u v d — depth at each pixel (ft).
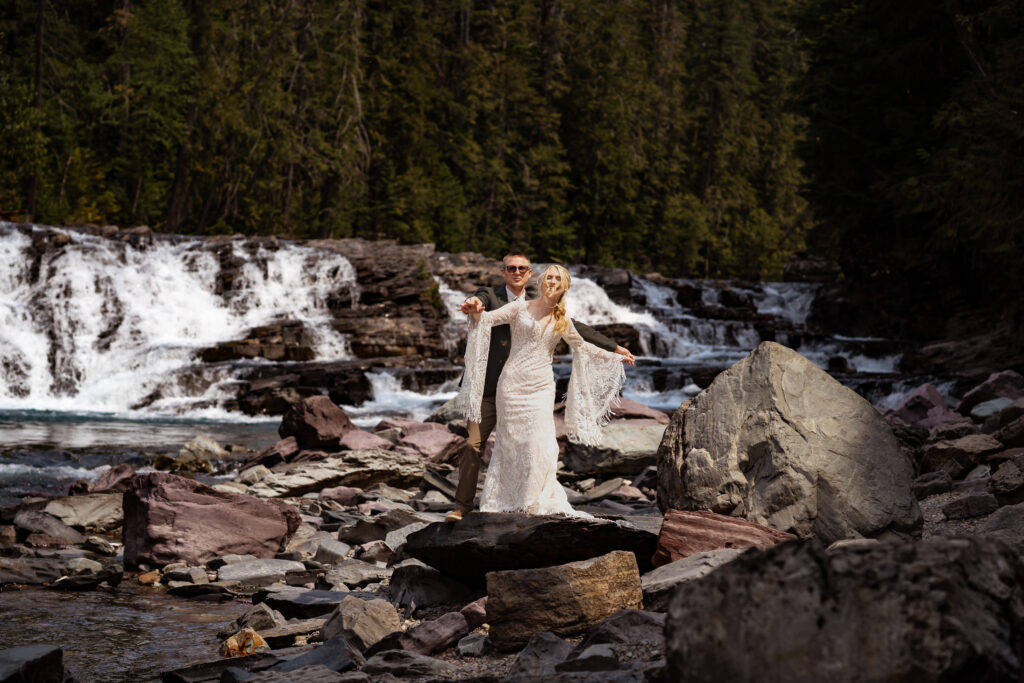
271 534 25.93
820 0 121.39
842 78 113.50
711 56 249.55
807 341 107.86
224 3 163.12
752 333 113.60
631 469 33.35
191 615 20.43
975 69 94.38
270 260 97.86
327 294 99.25
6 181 119.75
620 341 101.96
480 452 19.67
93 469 40.22
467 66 205.05
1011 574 7.52
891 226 114.83
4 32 139.44
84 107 147.84
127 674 15.98
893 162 112.37
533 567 18.19
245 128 151.64
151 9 152.76
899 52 102.73
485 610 17.26
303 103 164.55
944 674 6.64
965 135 80.59
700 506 19.31
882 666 6.81
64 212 128.57
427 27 200.34
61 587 22.99
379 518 26.27
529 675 12.40
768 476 18.92
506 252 194.59
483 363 19.03
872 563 7.14
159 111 153.07
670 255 220.02
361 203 176.76
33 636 18.47
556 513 18.52
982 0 91.35
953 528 20.99
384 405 72.13
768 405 19.61
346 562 23.66
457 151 195.62
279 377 73.82
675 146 238.48
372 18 191.42
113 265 89.56
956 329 102.12
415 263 106.93
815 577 7.22
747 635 7.32
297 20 162.20
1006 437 27.94
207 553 24.85
